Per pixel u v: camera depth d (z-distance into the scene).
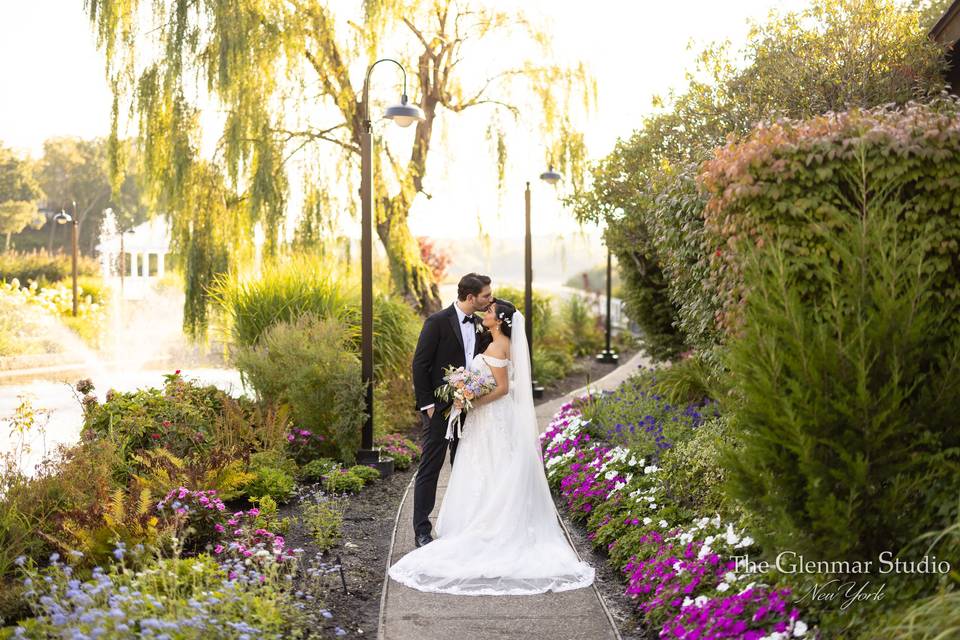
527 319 12.70
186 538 4.70
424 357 5.29
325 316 9.04
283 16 11.84
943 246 3.62
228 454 5.83
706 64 9.77
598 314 23.06
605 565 4.93
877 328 3.13
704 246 5.27
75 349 18.83
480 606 4.21
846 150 3.81
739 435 3.32
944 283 3.71
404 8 12.69
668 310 10.47
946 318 3.63
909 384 3.21
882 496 3.14
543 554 4.80
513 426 5.12
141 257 30.78
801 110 8.49
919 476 3.06
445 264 21.64
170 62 11.47
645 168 10.02
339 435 7.48
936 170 3.64
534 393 13.00
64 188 58.06
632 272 10.97
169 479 5.30
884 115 4.16
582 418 7.90
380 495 6.82
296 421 7.70
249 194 11.81
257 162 11.91
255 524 5.02
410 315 10.83
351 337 9.38
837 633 3.03
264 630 3.40
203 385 7.91
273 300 9.30
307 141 12.12
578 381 15.32
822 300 3.76
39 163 58.50
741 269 4.09
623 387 8.95
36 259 30.02
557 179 12.93
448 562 4.68
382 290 11.63
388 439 8.43
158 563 3.87
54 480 5.10
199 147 11.85
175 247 12.09
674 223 6.26
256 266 11.80
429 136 14.18
